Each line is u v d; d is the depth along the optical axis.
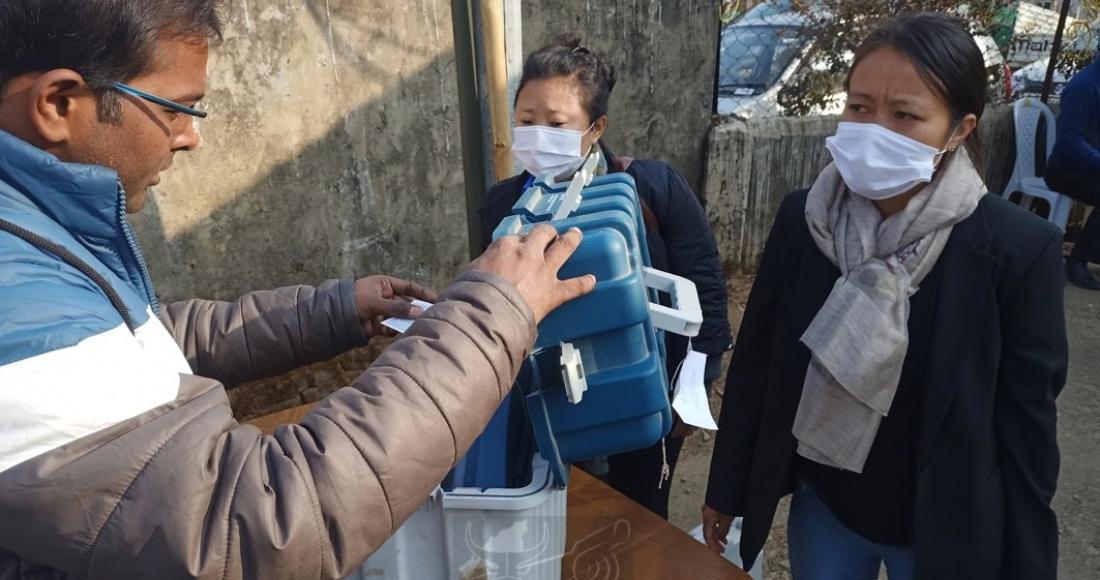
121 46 0.80
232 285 3.34
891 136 1.29
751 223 4.80
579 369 1.05
